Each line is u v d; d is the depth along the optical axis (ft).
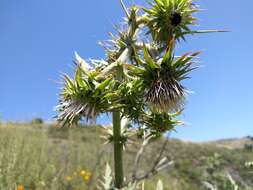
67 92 0.57
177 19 0.62
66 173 1.67
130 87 0.56
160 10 0.63
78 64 0.56
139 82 0.56
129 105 0.56
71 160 1.98
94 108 0.55
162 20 0.62
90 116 0.54
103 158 1.94
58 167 1.76
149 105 0.57
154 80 0.57
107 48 0.62
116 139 0.59
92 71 0.58
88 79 0.56
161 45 0.63
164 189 2.03
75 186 1.45
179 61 0.57
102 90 0.55
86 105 0.55
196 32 0.61
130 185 0.58
